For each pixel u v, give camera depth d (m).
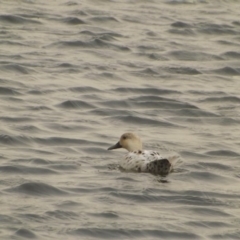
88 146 18.70
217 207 15.62
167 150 18.92
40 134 19.28
